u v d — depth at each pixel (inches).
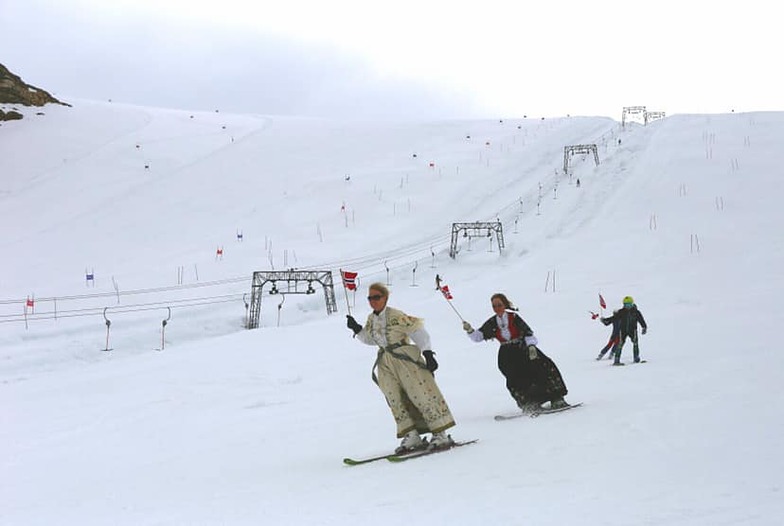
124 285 1437.0
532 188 2166.6
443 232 1846.7
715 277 1111.6
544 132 2930.6
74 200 2084.2
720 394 322.7
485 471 215.8
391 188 2194.9
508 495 183.8
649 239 1491.1
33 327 1161.4
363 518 173.6
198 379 666.8
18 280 1449.3
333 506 190.7
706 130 2608.3
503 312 332.8
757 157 2065.7
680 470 195.0
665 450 221.1
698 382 369.4
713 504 160.7
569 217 1844.2
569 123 3132.4
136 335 1149.1
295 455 300.7
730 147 2242.9
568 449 235.3
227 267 1579.7
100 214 1964.8
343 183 2240.4
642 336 671.8
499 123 3218.5
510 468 216.2
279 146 2760.8
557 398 330.6
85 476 308.7
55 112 3174.2
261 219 1941.4
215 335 1218.0
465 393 455.5
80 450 389.4
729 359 452.8
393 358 262.2
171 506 215.5
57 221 1902.1
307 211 2007.9
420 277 1530.5
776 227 1435.8
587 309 985.5
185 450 352.8
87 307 1288.1
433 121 3321.9
